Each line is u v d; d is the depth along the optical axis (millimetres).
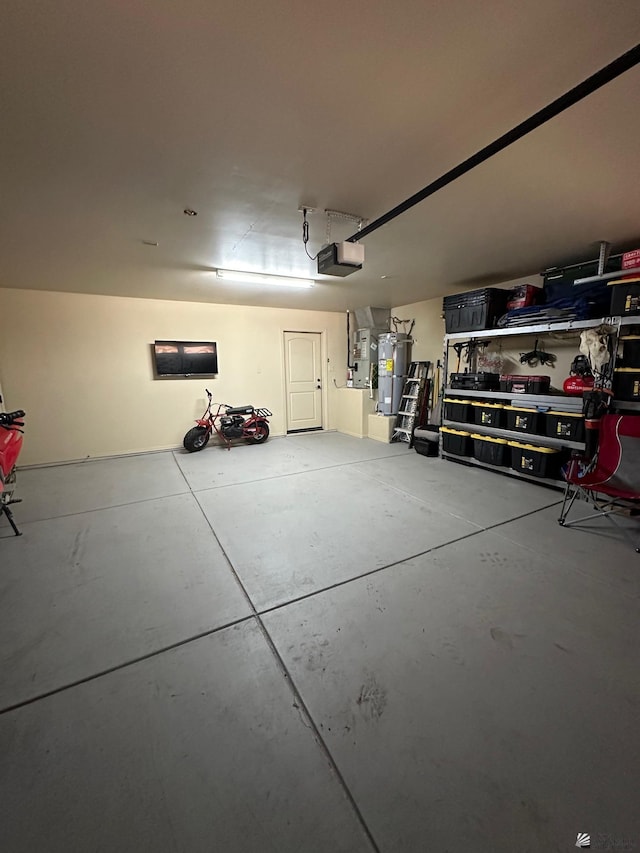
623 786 1135
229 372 6043
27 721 1370
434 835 1026
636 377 2961
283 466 4824
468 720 1358
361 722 1357
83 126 1585
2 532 2943
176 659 1668
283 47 1198
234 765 1215
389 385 6188
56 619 1932
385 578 2266
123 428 5367
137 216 2506
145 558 2537
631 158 1886
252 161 1883
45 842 1021
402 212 2385
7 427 3295
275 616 1942
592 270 3539
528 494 3703
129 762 1225
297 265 3695
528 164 1934
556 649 1687
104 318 5090
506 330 4047
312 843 1014
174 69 1278
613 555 2488
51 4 1033
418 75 1325
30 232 2754
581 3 1053
